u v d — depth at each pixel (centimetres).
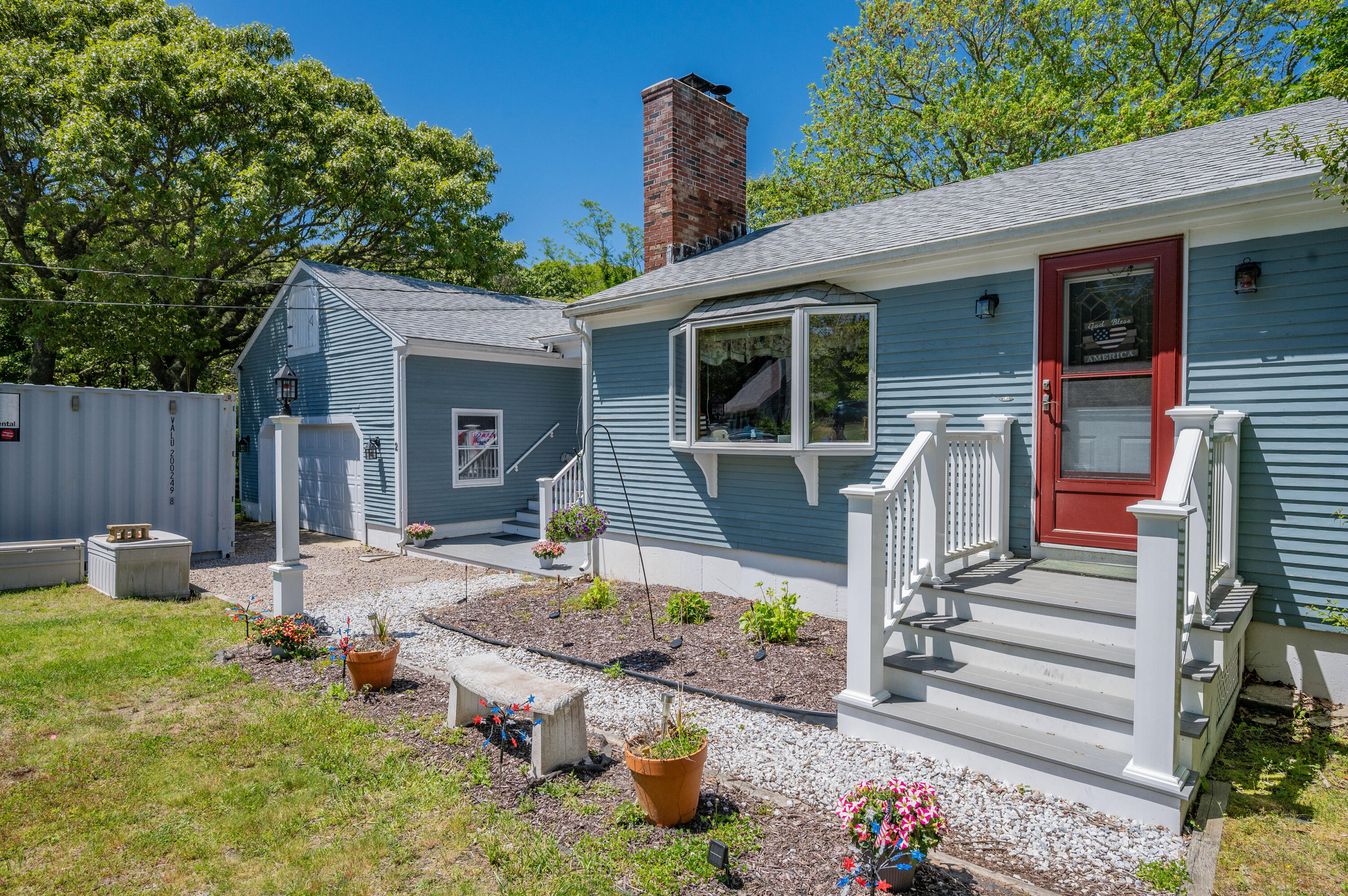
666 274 859
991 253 559
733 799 343
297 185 1522
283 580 632
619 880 277
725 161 1019
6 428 896
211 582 912
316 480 1412
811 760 389
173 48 1381
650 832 311
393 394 1181
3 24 1362
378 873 286
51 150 1224
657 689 503
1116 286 511
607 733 432
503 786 355
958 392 587
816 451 636
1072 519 532
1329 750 386
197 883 281
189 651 581
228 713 454
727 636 605
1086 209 509
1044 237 515
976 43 2012
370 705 468
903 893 266
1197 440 361
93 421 968
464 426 1269
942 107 2025
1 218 1454
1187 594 367
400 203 1722
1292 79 1580
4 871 288
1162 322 488
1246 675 468
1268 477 453
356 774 368
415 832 315
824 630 622
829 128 2242
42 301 1350
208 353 1656
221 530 1097
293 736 416
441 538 1227
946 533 482
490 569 987
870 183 2186
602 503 887
